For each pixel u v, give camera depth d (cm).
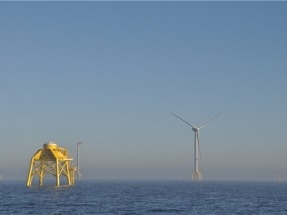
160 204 12594
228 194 18712
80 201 13262
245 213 10344
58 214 9750
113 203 12700
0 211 10294
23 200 13525
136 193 18775
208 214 10081
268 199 15275
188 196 16738
